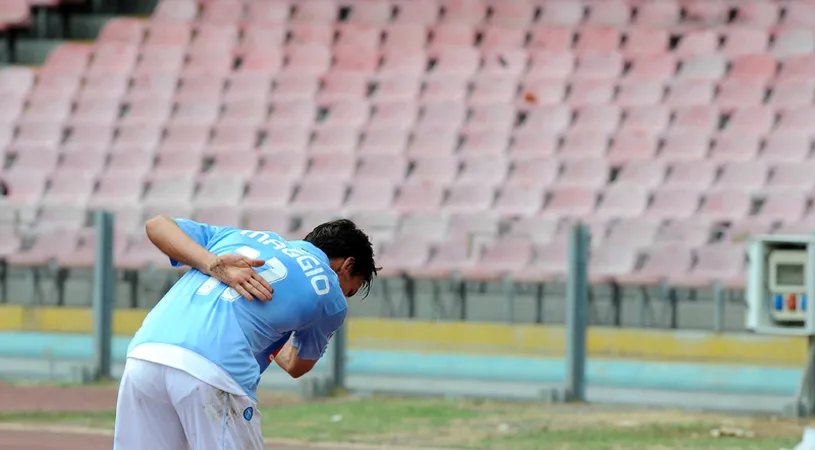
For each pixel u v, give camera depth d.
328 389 40.66
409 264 55.22
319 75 72.56
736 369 39.84
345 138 68.06
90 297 50.12
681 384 40.00
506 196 61.72
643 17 73.75
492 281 48.53
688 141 62.59
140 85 74.75
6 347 47.78
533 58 70.75
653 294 46.97
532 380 40.84
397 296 49.25
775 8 71.56
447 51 72.38
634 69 68.50
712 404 38.44
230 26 77.88
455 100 69.38
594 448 29.38
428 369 42.12
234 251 15.16
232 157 68.19
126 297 45.41
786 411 35.81
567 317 39.34
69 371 45.06
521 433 32.03
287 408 37.16
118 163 69.50
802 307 34.88
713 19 72.44
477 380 41.44
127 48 77.44
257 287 14.64
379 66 73.38
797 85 64.50
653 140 63.03
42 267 50.88
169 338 14.36
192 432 14.22
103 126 71.88
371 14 78.62
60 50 78.06
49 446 29.50
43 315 47.78
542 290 47.16
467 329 42.75
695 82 66.06
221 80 73.62
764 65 66.44
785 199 57.28
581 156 63.78
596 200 60.59
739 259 51.34
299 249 15.41
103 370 43.47
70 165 70.00
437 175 64.62
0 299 51.62
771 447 29.41
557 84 68.69
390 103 69.38
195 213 60.25
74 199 67.88
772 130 62.47
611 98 67.25
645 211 59.38
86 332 46.81
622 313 47.09
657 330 43.16
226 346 14.38
